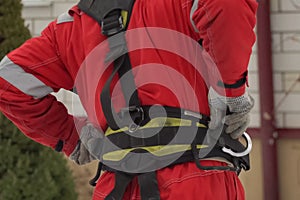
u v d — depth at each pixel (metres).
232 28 2.38
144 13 2.61
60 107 3.02
